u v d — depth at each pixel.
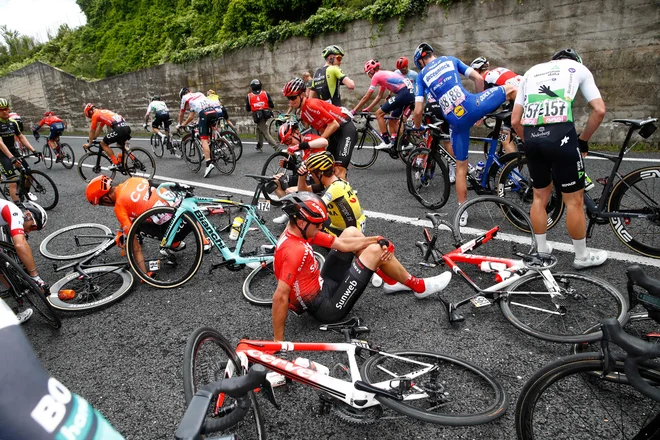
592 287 3.03
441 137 4.79
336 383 2.06
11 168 6.64
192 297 3.67
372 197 5.77
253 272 3.69
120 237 3.81
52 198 6.73
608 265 3.37
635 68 7.00
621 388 2.19
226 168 8.12
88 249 4.93
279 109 13.59
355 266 2.75
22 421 0.79
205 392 1.15
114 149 10.77
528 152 3.16
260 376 1.19
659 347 1.29
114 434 0.94
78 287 3.94
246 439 2.11
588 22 7.30
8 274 3.32
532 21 7.92
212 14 17.64
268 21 14.35
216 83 15.10
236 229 3.83
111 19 24.14
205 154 7.86
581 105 7.68
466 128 4.28
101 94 20.17
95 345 3.13
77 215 6.33
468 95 4.16
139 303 3.65
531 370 2.44
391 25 10.09
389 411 2.21
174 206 3.81
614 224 3.52
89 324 3.41
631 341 1.33
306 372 2.13
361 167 7.50
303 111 4.85
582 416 2.07
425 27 9.52
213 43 16.61
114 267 3.88
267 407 2.33
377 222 4.87
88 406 0.94
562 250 3.72
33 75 24.02
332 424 2.19
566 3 7.45
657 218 3.27
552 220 3.94
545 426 2.04
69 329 3.37
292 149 5.12
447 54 9.34
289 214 2.53
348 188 3.43
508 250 3.83
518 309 2.96
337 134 4.97
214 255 4.45
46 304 3.23
